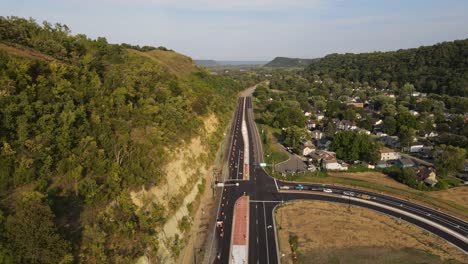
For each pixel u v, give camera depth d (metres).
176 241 53.16
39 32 73.44
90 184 44.09
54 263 32.16
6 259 29.64
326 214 69.00
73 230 38.84
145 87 73.88
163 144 64.50
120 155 52.81
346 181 86.94
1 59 48.09
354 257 53.97
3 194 37.19
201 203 70.44
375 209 71.81
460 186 86.12
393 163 104.31
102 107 57.81
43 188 39.94
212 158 91.81
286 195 78.44
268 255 54.28
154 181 55.09
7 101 42.91
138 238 45.16
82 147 47.72
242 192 79.69
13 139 41.75
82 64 68.38
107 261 38.50
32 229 31.38
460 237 60.91
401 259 53.69
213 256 53.53
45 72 54.34
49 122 45.88
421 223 65.94
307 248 56.19
